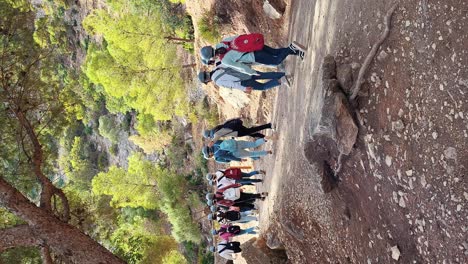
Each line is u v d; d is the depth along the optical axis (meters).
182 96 21.78
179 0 17.70
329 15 6.53
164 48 19.95
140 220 25.25
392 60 4.48
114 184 22.69
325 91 5.39
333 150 5.84
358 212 5.54
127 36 19.06
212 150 9.50
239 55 7.21
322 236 7.19
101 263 4.94
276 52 7.69
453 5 3.66
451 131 3.64
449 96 3.67
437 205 3.79
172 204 22.67
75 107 8.20
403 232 4.39
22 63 7.33
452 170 3.61
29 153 7.36
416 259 4.19
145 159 30.08
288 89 9.31
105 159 35.47
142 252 20.50
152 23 19.36
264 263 10.07
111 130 33.34
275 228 10.02
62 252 4.89
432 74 3.88
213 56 7.30
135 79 20.05
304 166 7.70
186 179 23.53
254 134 9.70
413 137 4.12
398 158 4.36
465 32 3.53
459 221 3.54
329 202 6.52
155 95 20.53
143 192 23.17
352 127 5.05
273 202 10.45
